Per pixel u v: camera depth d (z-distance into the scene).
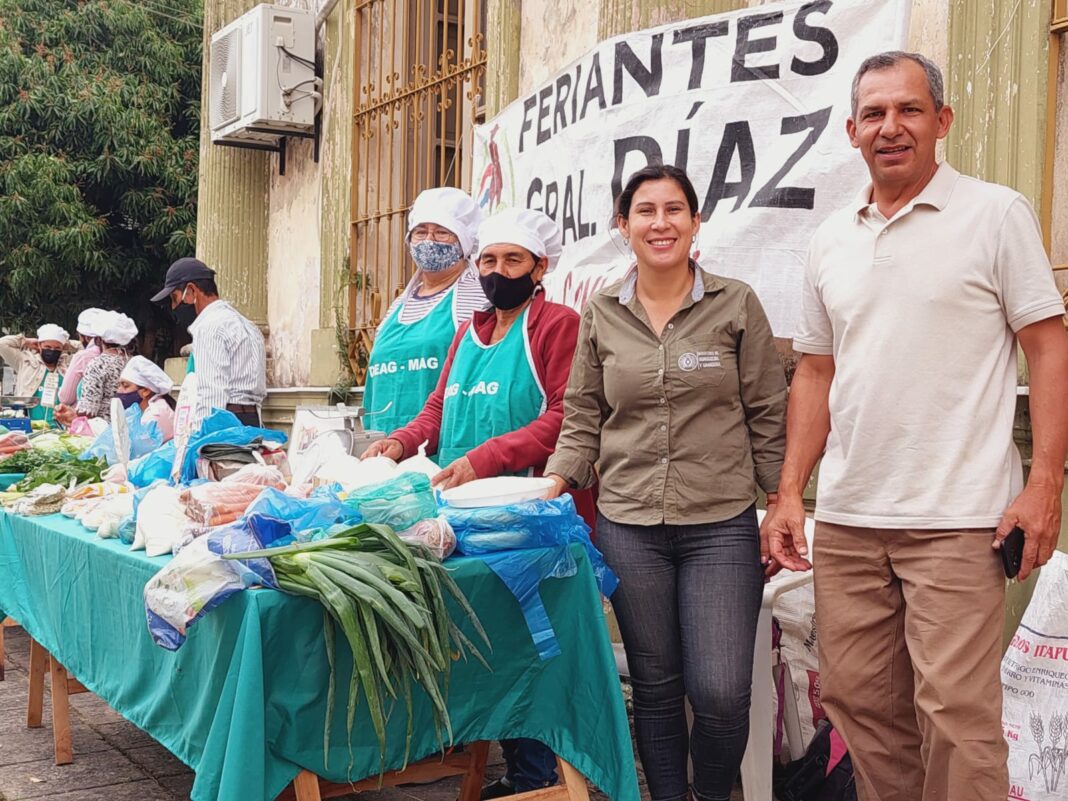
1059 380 2.35
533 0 5.45
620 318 2.80
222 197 8.30
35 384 10.59
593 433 2.89
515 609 2.62
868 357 2.48
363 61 7.00
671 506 2.70
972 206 2.41
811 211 3.29
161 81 15.23
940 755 2.39
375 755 2.44
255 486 2.86
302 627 2.30
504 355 3.17
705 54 3.63
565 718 2.71
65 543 3.34
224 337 5.44
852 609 2.58
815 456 2.73
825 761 3.16
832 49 3.28
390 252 6.53
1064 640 2.86
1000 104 3.37
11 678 4.91
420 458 3.05
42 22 14.58
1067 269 3.20
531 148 4.49
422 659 2.27
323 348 7.23
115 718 4.27
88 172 14.61
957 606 2.38
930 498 2.41
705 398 2.70
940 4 3.60
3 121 14.19
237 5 8.38
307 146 7.72
